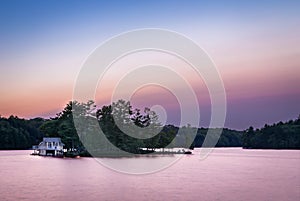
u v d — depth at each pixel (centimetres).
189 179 5938
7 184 5216
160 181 5616
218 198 4194
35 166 8425
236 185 5222
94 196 4250
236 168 8531
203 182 5547
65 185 5103
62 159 11088
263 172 7431
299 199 4147
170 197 4228
